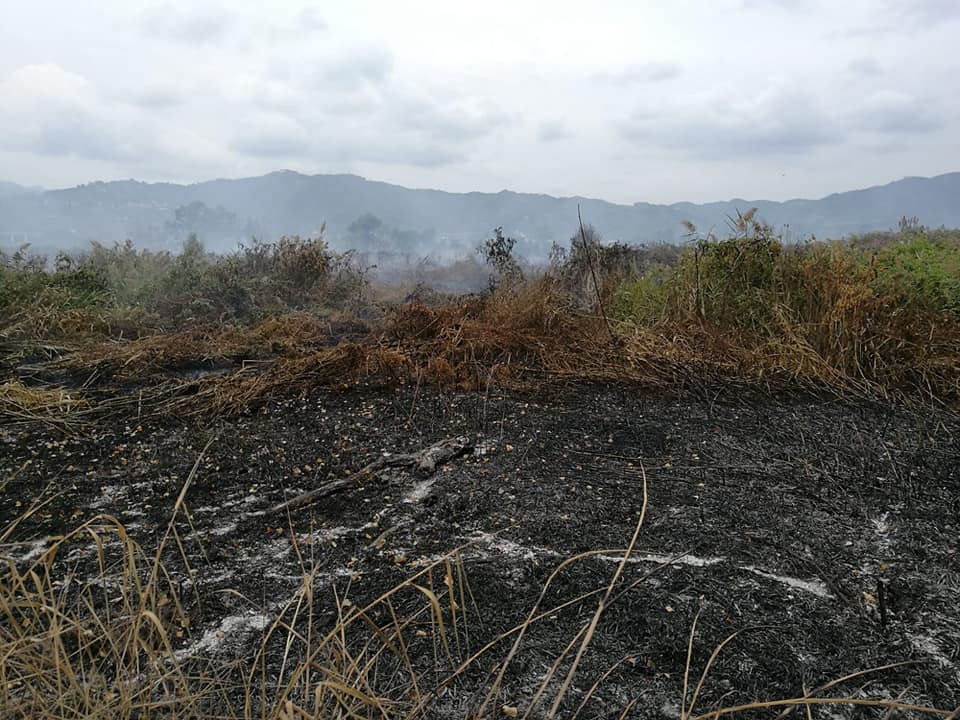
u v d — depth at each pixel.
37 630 2.05
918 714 1.83
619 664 2.02
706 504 3.13
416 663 2.00
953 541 2.83
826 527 2.93
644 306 6.73
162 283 8.55
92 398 4.83
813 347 5.40
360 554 2.66
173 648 2.06
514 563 2.57
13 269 8.00
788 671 1.99
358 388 4.95
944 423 4.30
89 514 3.04
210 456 3.74
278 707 1.58
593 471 3.52
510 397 4.79
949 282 5.99
